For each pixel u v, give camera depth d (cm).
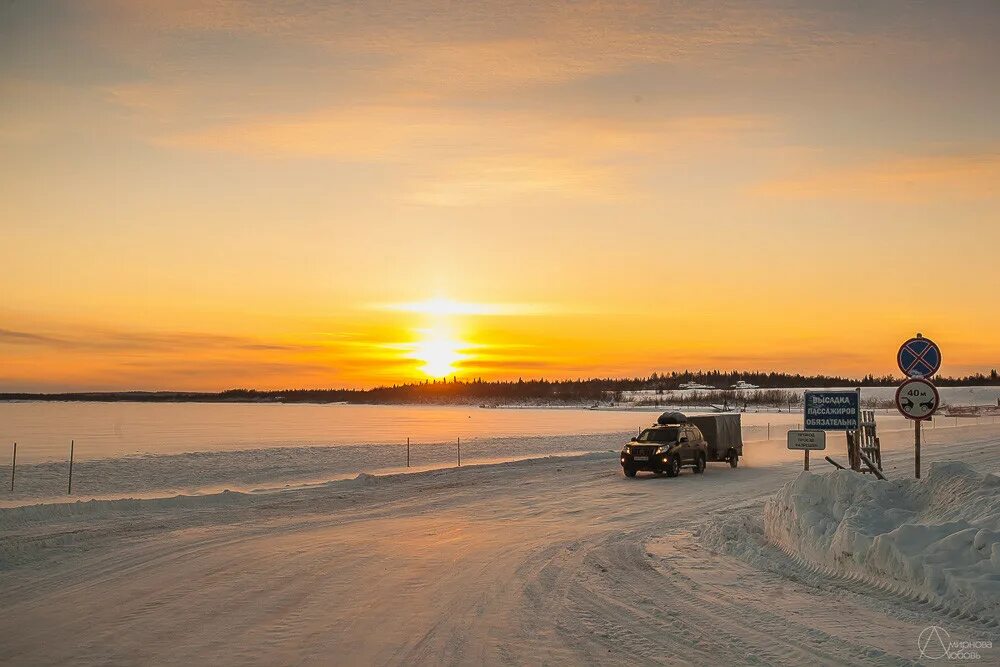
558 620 879
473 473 3002
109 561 1255
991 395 17175
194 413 16475
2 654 749
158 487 2644
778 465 3497
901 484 1230
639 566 1206
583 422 10512
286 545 1417
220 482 2811
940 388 19838
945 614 848
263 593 1023
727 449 3381
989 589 835
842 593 975
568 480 2759
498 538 1504
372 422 10775
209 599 988
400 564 1232
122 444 5409
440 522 1738
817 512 1245
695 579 1098
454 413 17100
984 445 4034
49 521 1702
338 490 2397
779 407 17200
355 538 1503
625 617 890
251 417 13450
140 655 747
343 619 888
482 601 977
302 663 724
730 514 1831
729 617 879
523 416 13975
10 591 1035
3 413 14688
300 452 4097
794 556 1223
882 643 758
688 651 754
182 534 1545
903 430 5859
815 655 729
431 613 915
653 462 2878
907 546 970
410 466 3572
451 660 731
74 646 777
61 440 5903
